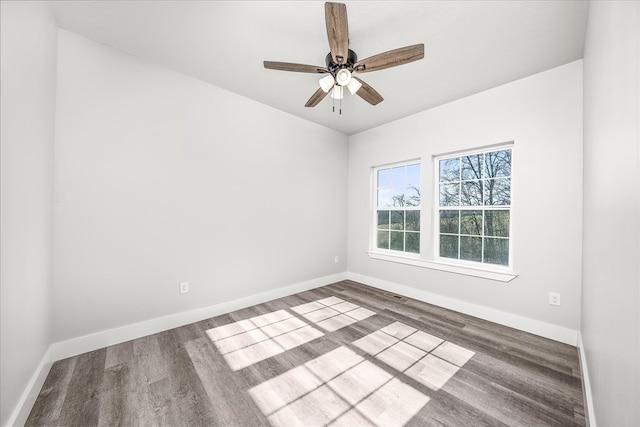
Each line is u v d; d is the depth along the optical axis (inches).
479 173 111.1
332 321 100.6
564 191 85.1
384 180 149.9
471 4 62.4
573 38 73.1
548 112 88.7
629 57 27.4
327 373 67.9
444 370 69.2
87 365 70.1
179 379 65.1
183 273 96.7
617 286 32.0
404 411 54.9
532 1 60.9
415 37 74.2
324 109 125.8
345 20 55.5
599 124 47.2
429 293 121.7
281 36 75.8
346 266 165.8
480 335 89.0
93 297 77.8
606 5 39.4
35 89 55.5
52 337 70.6
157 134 90.0
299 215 138.0
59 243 71.7
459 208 116.7
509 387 62.3
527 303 92.4
